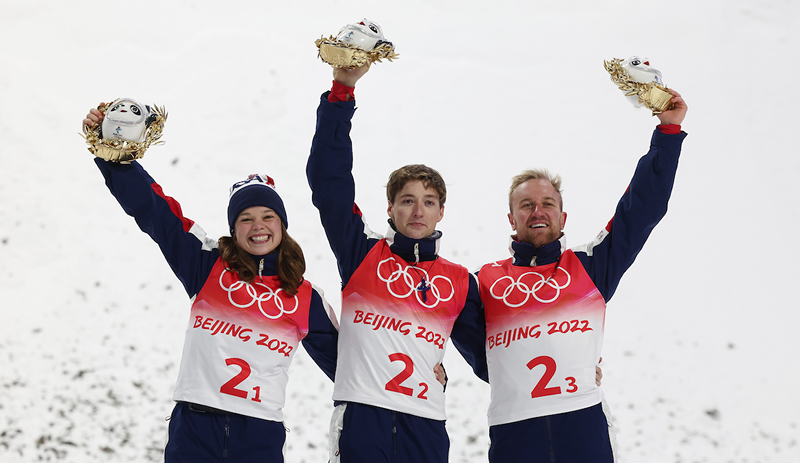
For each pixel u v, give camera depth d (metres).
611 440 11.93
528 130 33.28
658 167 12.75
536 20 39.62
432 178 12.65
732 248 28.56
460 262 26.42
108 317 23.16
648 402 22.16
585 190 30.31
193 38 35.59
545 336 11.98
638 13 39.94
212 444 11.03
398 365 11.53
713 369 23.59
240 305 11.77
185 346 11.76
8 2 35.94
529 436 11.55
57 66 33.16
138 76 33.34
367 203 28.75
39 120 30.23
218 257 12.28
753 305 26.22
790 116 34.91
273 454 11.32
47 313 22.98
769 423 21.73
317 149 12.41
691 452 20.42
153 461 18.59
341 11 38.72
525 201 13.05
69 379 20.77
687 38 38.75
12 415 19.39
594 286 12.48
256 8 37.97
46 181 27.78
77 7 36.25
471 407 21.20
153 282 24.75
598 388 12.11
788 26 39.66
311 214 27.89
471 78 35.75
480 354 12.88
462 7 40.22
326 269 25.59
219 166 29.59
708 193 31.03
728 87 36.25
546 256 12.71
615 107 34.78
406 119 33.12
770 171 32.22
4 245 25.05
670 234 29.03
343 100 12.45
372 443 11.12
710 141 33.53
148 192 12.14
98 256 25.38
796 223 29.88
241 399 11.23
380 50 12.15
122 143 11.77
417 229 12.38
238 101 32.34
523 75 36.25
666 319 25.42
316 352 12.44
